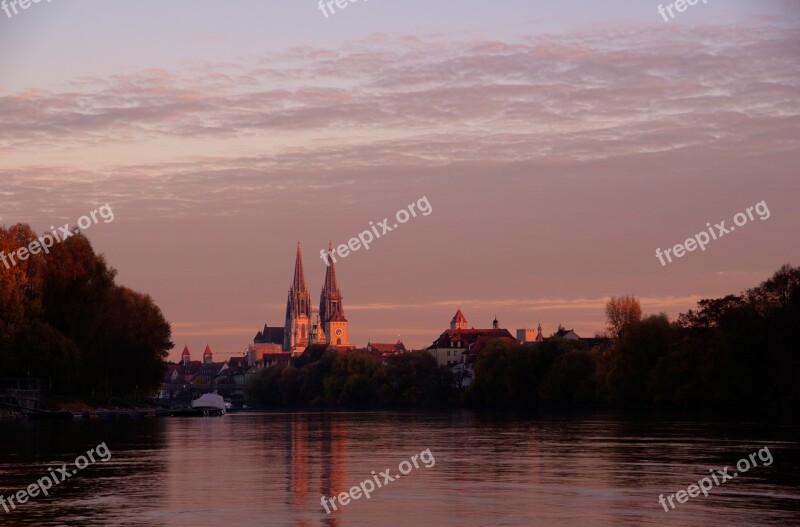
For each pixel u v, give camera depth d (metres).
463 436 103.94
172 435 110.56
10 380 154.50
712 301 187.50
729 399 162.12
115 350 173.38
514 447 84.81
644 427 114.25
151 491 54.44
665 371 174.00
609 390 187.75
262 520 44.47
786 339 158.88
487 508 47.56
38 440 96.12
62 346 144.50
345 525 43.16
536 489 54.25
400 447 87.38
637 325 184.75
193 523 43.69
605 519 44.19
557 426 122.81
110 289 170.00
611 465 66.69
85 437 101.75
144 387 199.75
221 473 63.84
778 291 169.00
